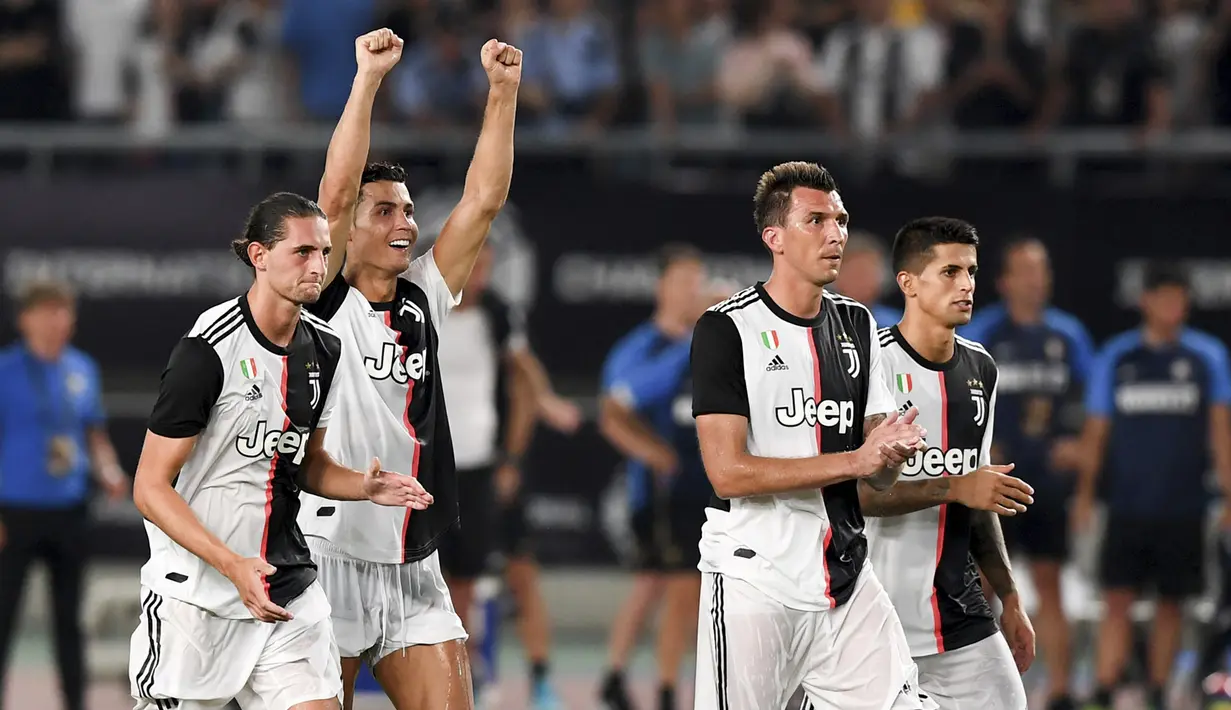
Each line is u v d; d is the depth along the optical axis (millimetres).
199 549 17266
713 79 46000
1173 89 46656
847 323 19953
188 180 42531
